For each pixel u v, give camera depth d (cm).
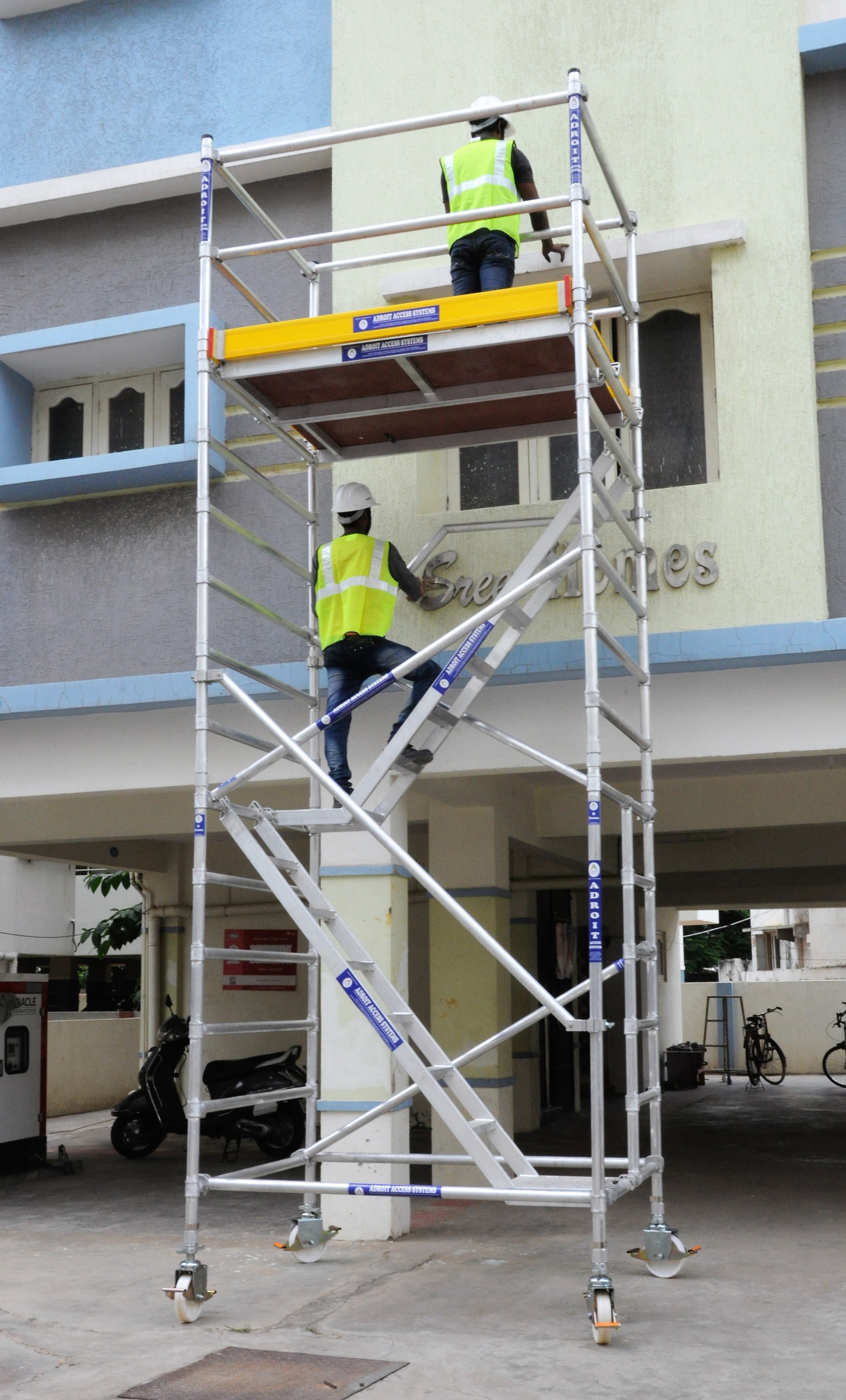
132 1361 555
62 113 931
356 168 845
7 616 877
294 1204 991
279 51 890
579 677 758
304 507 827
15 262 929
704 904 1905
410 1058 627
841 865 1609
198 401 779
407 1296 667
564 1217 901
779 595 724
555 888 1441
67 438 929
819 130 775
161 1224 912
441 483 838
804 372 738
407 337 630
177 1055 1268
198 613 664
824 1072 2209
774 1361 545
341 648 689
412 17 846
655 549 746
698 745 748
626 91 797
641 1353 557
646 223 780
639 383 753
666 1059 2158
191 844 1537
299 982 1479
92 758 862
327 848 831
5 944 2412
